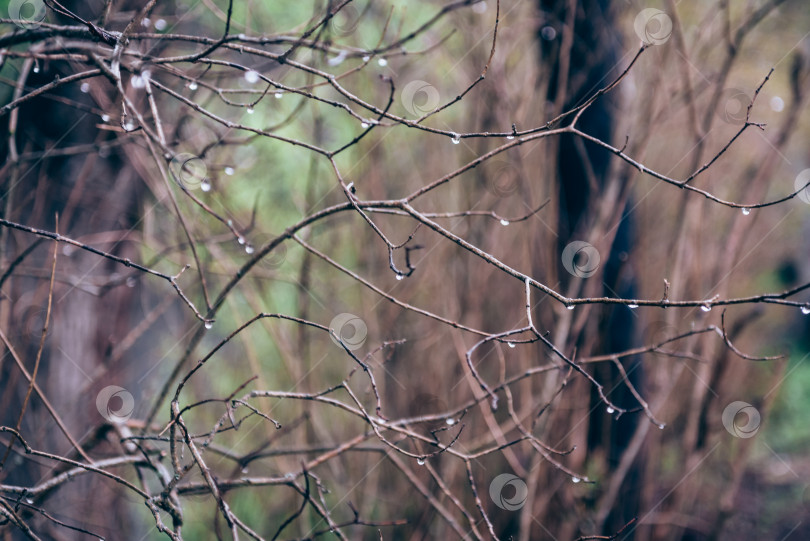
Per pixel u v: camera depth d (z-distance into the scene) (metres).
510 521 4.03
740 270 6.34
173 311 4.93
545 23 3.95
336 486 4.70
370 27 4.71
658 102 4.11
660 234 5.20
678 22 3.59
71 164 3.76
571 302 1.68
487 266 4.43
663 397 4.06
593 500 3.89
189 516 5.17
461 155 4.52
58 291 3.75
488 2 4.33
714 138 4.54
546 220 4.03
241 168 3.80
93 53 1.87
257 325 5.39
